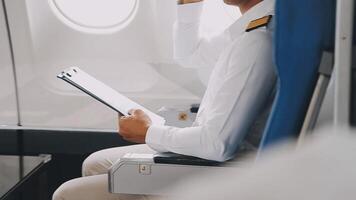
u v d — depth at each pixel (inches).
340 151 17.6
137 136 64.1
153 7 100.7
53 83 111.0
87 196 69.1
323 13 45.3
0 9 104.0
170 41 103.0
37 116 114.0
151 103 108.1
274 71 57.1
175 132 60.2
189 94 106.7
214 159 57.9
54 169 115.1
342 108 40.1
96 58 107.5
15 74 110.6
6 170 95.7
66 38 106.7
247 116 57.8
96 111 112.2
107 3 104.0
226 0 65.8
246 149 62.1
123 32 104.7
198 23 83.9
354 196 16.0
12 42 107.0
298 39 45.7
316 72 46.9
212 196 16.9
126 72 107.7
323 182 16.5
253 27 58.6
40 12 104.7
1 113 115.0
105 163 82.5
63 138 114.0
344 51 39.4
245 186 16.9
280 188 16.6
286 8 45.0
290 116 48.1
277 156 18.3
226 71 59.4
